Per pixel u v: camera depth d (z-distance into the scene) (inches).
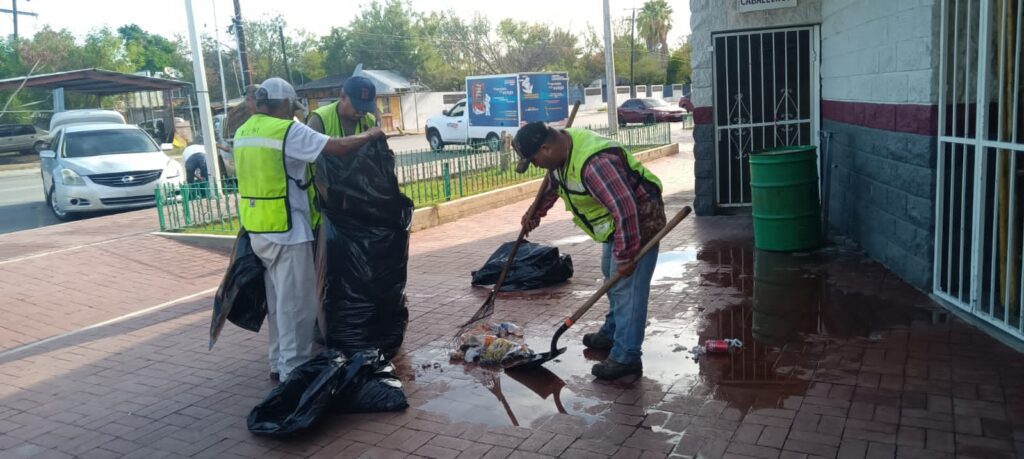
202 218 415.8
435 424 159.8
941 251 215.9
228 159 675.4
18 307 282.5
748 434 145.6
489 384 180.5
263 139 173.8
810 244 285.4
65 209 530.0
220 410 175.3
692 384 171.8
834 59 317.1
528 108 962.7
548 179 190.1
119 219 472.7
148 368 207.6
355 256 201.0
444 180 454.6
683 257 293.6
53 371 209.5
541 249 270.1
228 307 182.2
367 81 203.8
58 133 588.7
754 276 258.4
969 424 143.6
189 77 2272.4
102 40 1898.4
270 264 180.9
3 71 1592.0
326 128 207.3
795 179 279.6
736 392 165.8
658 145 781.3
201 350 220.5
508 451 145.6
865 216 277.0
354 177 198.7
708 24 361.1
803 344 192.1
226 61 2170.3
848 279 245.4
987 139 191.3
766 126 366.9
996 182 190.2
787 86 359.9
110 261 348.5
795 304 224.5
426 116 1763.0
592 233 179.9
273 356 193.5
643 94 2256.4
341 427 161.2
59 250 373.4
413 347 211.0
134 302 283.6
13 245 398.0
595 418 157.5
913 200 228.4
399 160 521.7
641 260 171.6
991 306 190.2
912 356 178.5
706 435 146.6
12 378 205.6
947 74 208.8
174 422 169.9
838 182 316.8
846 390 162.6
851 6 287.0
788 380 170.1
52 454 157.2
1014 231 195.3
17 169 1078.4
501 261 271.3
